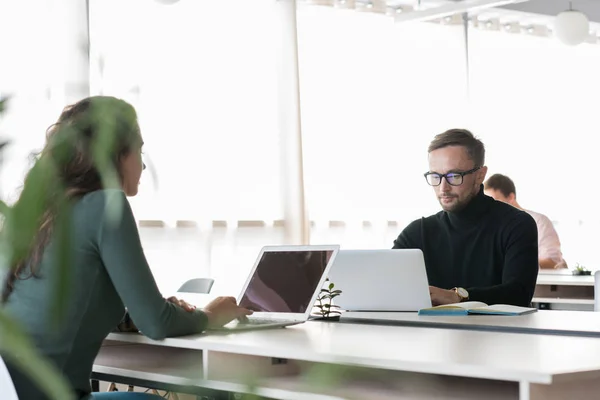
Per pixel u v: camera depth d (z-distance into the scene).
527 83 7.51
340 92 6.43
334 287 2.78
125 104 0.52
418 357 1.46
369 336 1.91
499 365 1.33
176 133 5.48
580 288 4.74
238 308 2.11
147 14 5.31
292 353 1.61
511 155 7.38
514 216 3.35
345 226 6.39
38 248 1.59
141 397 2.01
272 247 2.46
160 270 5.39
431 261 3.47
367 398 1.54
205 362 1.81
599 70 7.98
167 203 5.40
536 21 7.63
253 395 0.49
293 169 6.05
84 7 4.91
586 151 7.79
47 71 4.73
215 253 5.70
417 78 6.85
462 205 3.40
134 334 2.01
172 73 5.45
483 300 3.05
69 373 1.78
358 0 6.61
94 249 1.78
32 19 4.74
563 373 1.24
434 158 3.41
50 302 0.33
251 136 5.89
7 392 1.49
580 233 7.72
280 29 6.07
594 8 7.90
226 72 5.77
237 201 5.79
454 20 7.08
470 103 7.17
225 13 5.79
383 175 6.58
